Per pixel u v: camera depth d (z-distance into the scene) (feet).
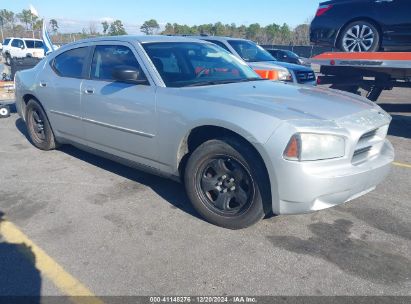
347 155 9.04
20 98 17.28
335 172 8.83
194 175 10.42
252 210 9.60
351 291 7.85
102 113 12.74
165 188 13.01
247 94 10.59
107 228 10.28
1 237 9.81
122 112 11.97
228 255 9.05
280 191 8.95
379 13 19.29
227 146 9.57
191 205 11.68
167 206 11.63
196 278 8.21
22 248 9.32
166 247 9.37
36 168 14.97
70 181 13.60
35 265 8.65
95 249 9.28
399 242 9.73
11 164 15.44
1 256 8.98
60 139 15.83
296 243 9.62
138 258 8.91
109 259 8.87
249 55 28.53
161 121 10.88
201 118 9.86
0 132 20.95
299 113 9.30
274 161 8.77
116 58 12.78
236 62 14.37
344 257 9.04
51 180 13.70
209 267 8.59
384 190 13.14
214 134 10.47
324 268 8.60
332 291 7.85
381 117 10.43
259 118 9.04
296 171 8.62
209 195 10.50
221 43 28.45
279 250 9.30
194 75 12.19
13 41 89.30
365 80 21.27
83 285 7.98
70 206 11.59
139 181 13.64
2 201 11.92
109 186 13.17
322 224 10.62
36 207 11.51
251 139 8.98
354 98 11.49
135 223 10.56
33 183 13.41
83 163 15.58
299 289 7.90
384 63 18.74
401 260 8.94
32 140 17.54
